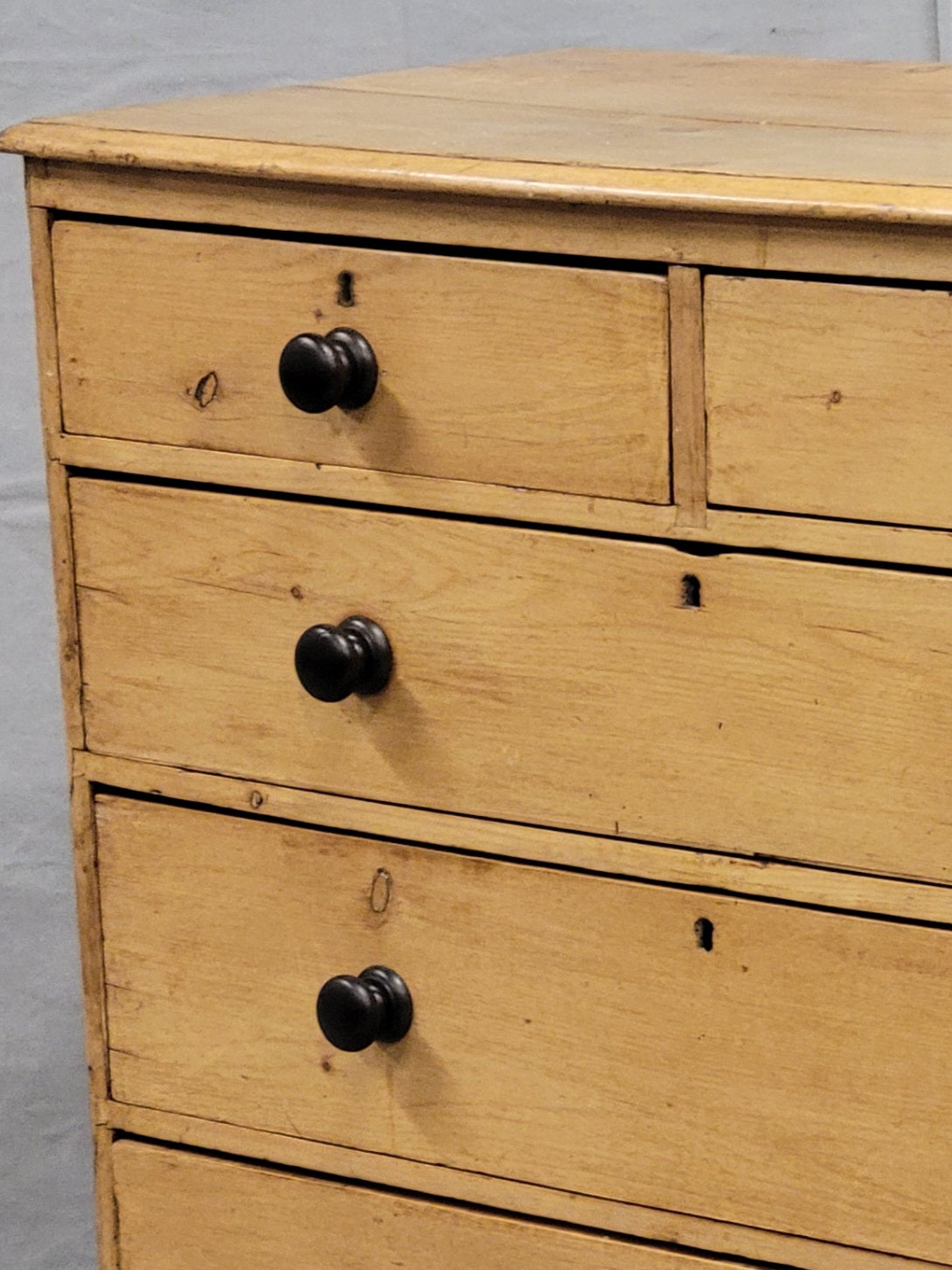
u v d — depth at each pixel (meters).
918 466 0.99
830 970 1.08
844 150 1.06
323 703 1.16
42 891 1.86
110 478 1.18
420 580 1.11
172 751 1.20
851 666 1.03
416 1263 1.22
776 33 1.64
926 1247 1.09
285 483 1.13
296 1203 1.24
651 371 1.03
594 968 1.13
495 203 1.04
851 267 0.98
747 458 1.03
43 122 1.15
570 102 1.25
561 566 1.08
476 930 1.15
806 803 1.06
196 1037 1.24
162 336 1.13
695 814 1.09
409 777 1.15
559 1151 1.17
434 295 1.06
